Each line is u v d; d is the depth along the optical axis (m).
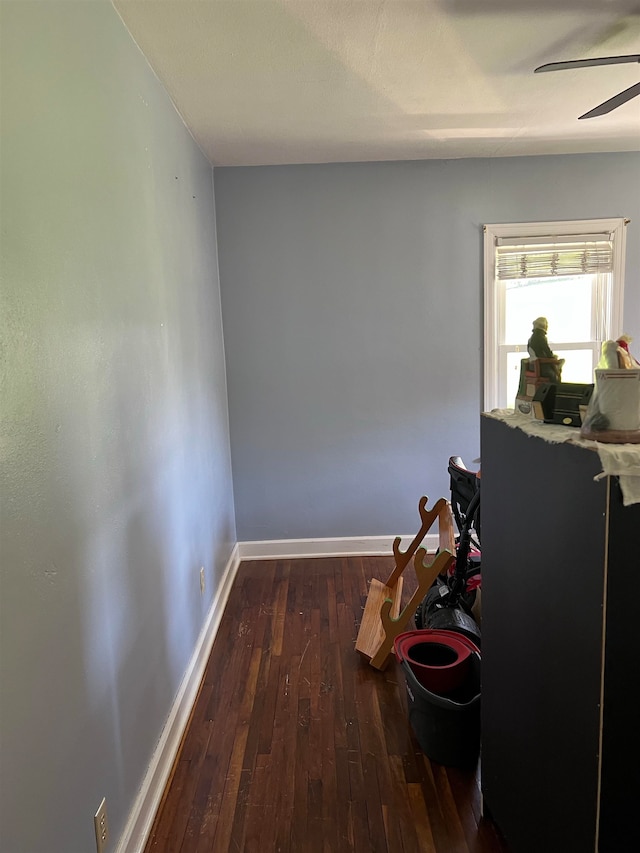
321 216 3.37
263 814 1.65
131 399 1.65
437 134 2.92
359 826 1.60
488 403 3.53
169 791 1.75
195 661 2.30
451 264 3.43
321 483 3.61
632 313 3.51
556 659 1.16
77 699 1.21
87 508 1.30
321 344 3.48
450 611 2.33
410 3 1.75
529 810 1.31
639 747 1.02
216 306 3.27
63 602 1.16
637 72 2.25
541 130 2.91
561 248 3.42
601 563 0.99
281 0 1.69
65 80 1.26
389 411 3.55
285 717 2.08
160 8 1.67
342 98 2.42
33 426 1.06
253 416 3.54
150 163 1.96
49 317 1.14
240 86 2.24
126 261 1.65
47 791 1.07
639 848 1.05
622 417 1.04
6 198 0.99
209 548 2.76
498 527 1.43
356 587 3.19
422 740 1.87
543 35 1.97
